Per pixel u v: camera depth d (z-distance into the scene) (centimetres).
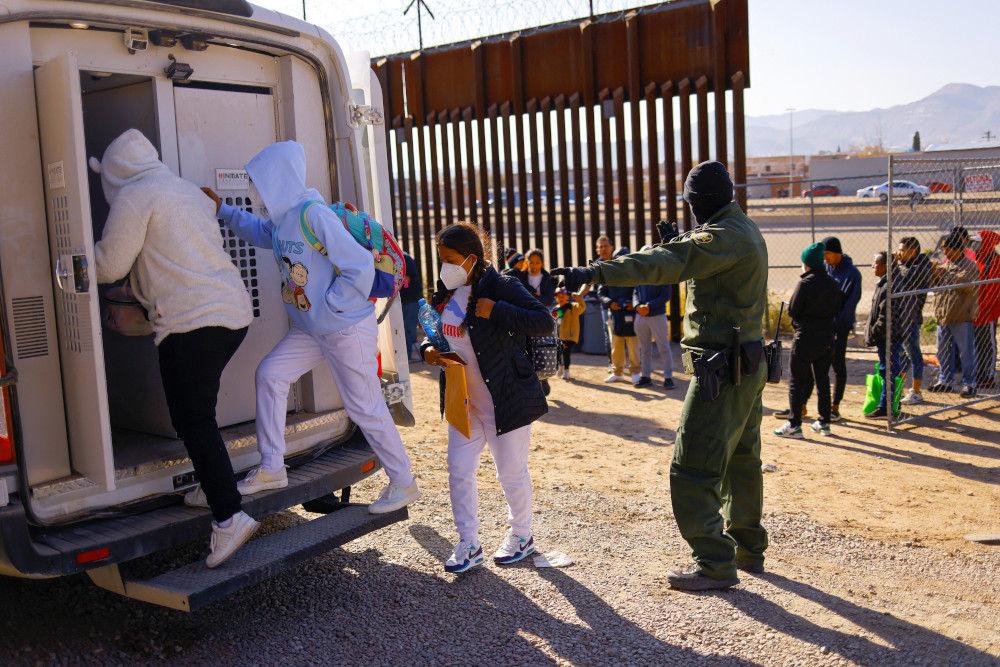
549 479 625
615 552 480
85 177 325
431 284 1372
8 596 421
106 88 436
